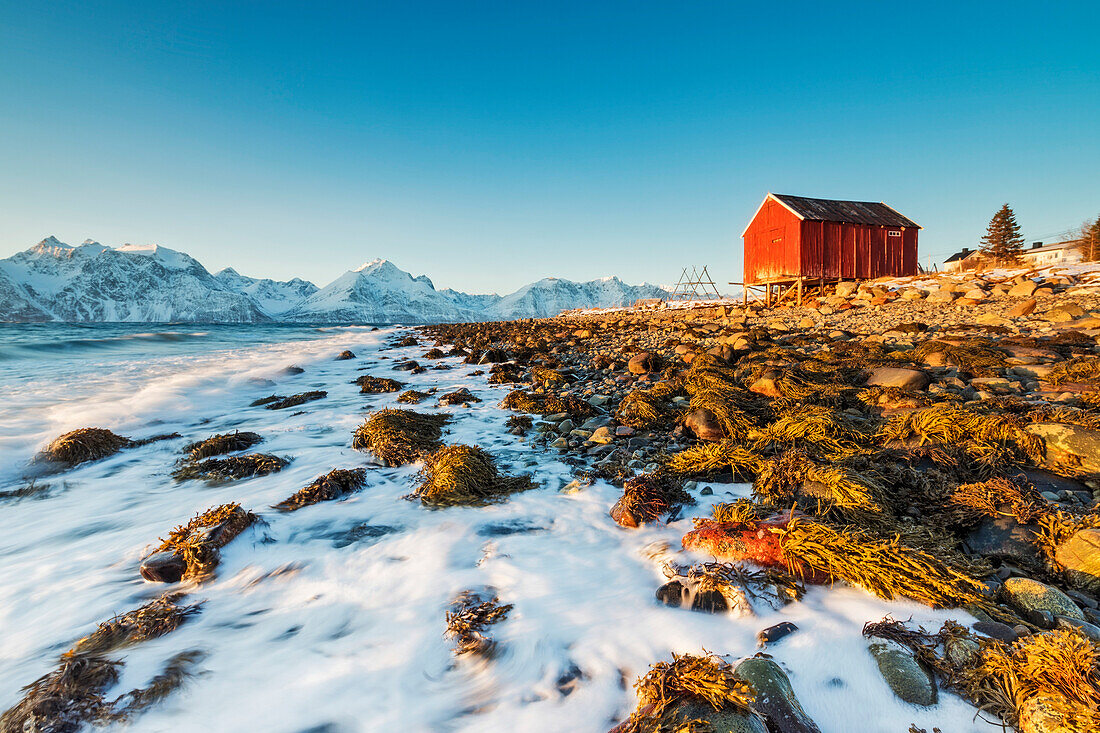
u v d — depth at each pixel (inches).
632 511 169.0
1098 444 165.5
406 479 224.2
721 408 261.7
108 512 198.4
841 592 119.5
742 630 109.8
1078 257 2434.8
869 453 197.0
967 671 90.4
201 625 124.8
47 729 92.6
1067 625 98.1
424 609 127.3
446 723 93.4
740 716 81.6
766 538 132.1
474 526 173.3
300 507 193.0
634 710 92.3
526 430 297.3
